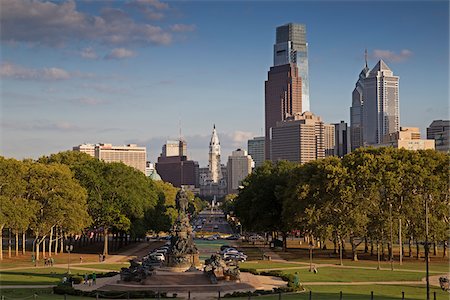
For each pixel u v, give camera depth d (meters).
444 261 147.50
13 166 147.38
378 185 148.88
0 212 137.88
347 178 151.38
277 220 180.00
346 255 164.25
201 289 96.19
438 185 149.25
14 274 120.88
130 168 195.25
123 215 171.75
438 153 159.00
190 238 114.19
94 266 138.25
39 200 154.12
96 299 88.12
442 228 146.25
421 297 89.69
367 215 147.88
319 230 144.25
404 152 159.62
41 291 96.88
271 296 90.62
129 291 92.81
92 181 170.88
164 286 97.25
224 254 153.25
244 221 191.62
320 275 118.94
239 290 97.00
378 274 120.69
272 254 169.75
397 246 198.00
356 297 88.12
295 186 160.62
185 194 117.69
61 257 160.50
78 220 155.00
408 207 147.00
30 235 190.00
